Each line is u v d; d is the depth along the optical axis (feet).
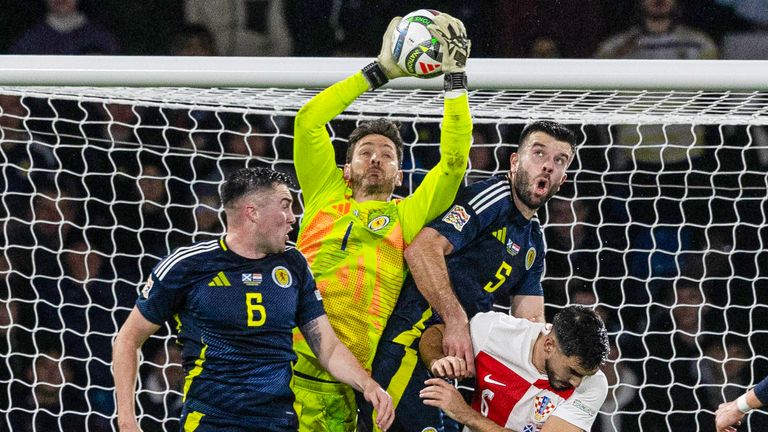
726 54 93.91
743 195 75.31
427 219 46.96
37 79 46.55
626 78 45.32
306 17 94.48
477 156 74.02
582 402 45.24
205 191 75.20
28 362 71.00
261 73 46.14
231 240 43.37
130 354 42.68
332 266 46.85
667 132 76.07
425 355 46.37
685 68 45.47
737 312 73.26
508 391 46.21
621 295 73.56
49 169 75.00
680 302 73.26
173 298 42.86
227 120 76.74
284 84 46.29
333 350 44.60
